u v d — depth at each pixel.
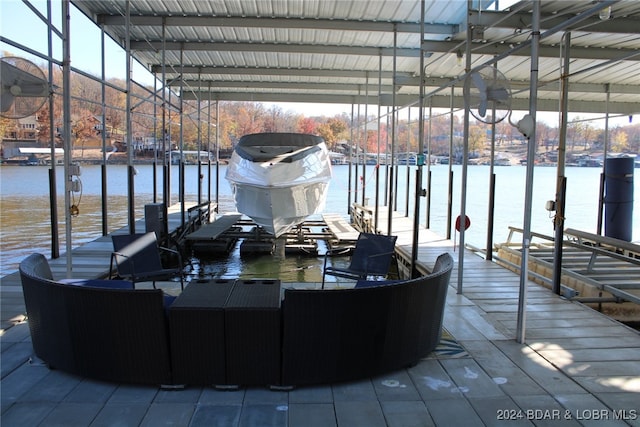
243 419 2.49
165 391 2.78
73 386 2.81
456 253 7.31
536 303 4.59
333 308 2.78
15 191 15.18
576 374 3.04
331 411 2.58
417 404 2.66
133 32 8.68
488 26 5.36
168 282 5.70
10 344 3.40
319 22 7.63
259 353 2.78
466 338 3.64
